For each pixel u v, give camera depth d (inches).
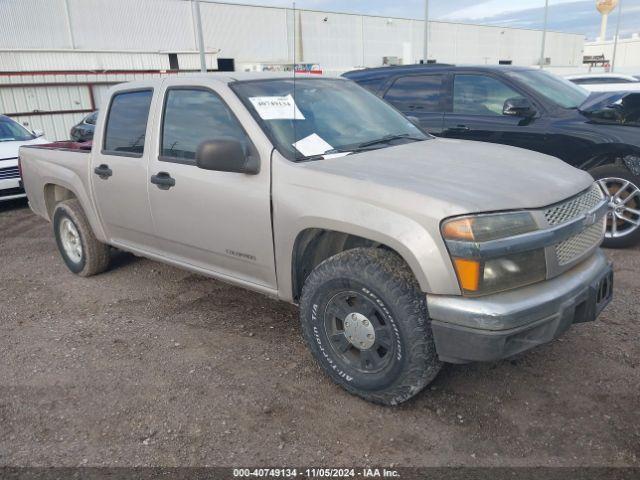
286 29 1699.1
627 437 104.5
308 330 124.0
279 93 144.3
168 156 153.3
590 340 140.7
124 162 165.5
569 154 215.3
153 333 156.5
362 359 116.5
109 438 111.2
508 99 223.5
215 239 142.7
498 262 100.3
